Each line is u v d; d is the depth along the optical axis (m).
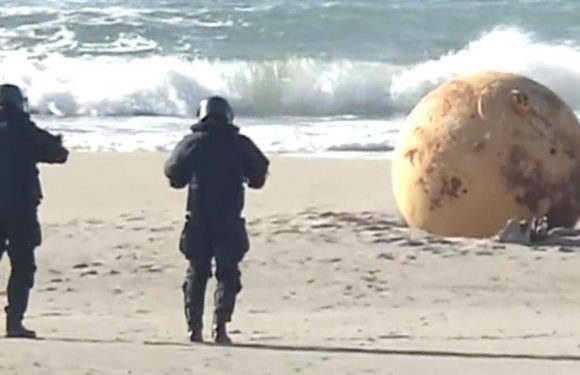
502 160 54.19
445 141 55.09
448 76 121.44
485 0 157.12
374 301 44.62
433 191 55.12
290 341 36.97
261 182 36.69
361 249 52.28
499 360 33.59
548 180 54.25
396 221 58.59
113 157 80.25
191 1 163.38
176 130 98.88
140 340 36.84
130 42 140.50
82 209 62.38
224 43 141.50
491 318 41.66
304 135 93.94
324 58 127.19
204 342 36.59
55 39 140.75
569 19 149.25
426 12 150.50
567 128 55.22
